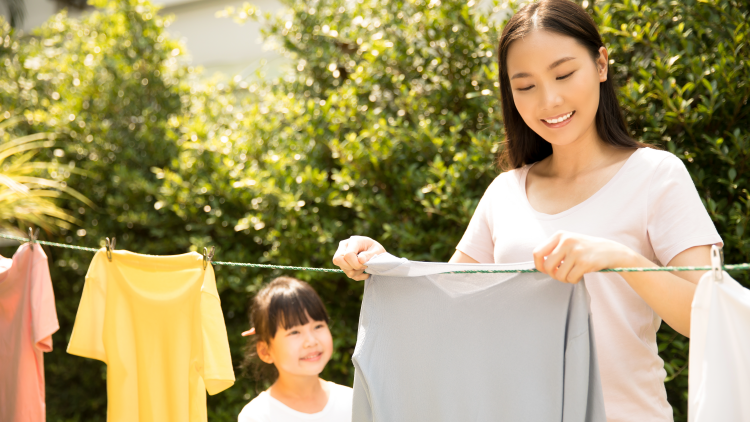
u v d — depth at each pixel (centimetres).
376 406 128
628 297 124
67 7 592
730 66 218
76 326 155
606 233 122
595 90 127
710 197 230
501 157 172
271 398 197
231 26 525
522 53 127
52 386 418
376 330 133
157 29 415
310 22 350
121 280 157
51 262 405
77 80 412
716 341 96
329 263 296
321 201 300
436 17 288
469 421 123
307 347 196
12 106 418
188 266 154
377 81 311
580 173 135
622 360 123
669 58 227
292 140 325
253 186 309
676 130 233
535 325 118
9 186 294
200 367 148
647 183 122
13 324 171
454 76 294
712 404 95
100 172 396
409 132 276
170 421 153
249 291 314
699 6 228
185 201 338
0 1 597
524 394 118
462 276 127
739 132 213
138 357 156
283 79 365
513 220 138
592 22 131
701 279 98
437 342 127
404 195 285
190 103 412
